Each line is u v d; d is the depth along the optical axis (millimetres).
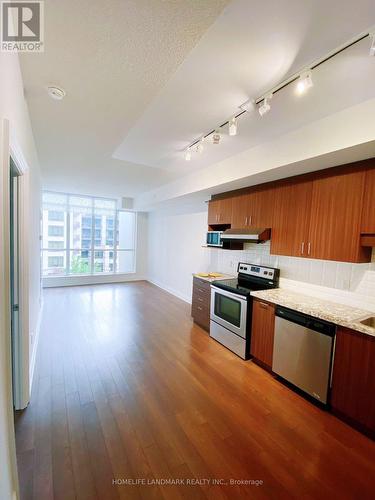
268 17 1071
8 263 1175
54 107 1969
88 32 1204
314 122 2020
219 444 1774
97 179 4641
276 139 2371
